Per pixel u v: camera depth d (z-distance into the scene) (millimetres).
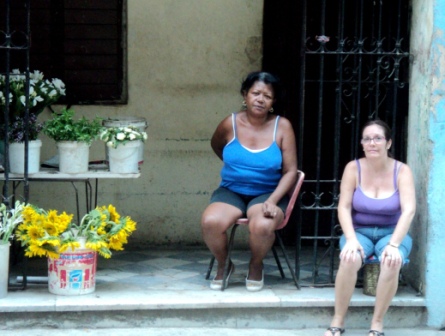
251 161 5266
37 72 5652
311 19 6332
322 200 6531
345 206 5004
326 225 6605
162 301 4984
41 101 5500
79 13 6273
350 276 4789
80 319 4957
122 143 5234
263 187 5336
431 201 5070
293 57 6398
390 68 5789
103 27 6305
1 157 5281
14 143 5160
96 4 6277
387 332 5066
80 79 6324
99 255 6215
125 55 6344
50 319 4938
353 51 5180
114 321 4980
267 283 5449
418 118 5207
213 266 5953
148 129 6418
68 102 6316
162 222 6520
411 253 5352
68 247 4977
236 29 6383
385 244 4938
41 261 6016
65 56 6289
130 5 6301
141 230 6504
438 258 5102
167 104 6414
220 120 6461
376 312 4859
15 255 5852
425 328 5152
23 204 5043
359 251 4816
